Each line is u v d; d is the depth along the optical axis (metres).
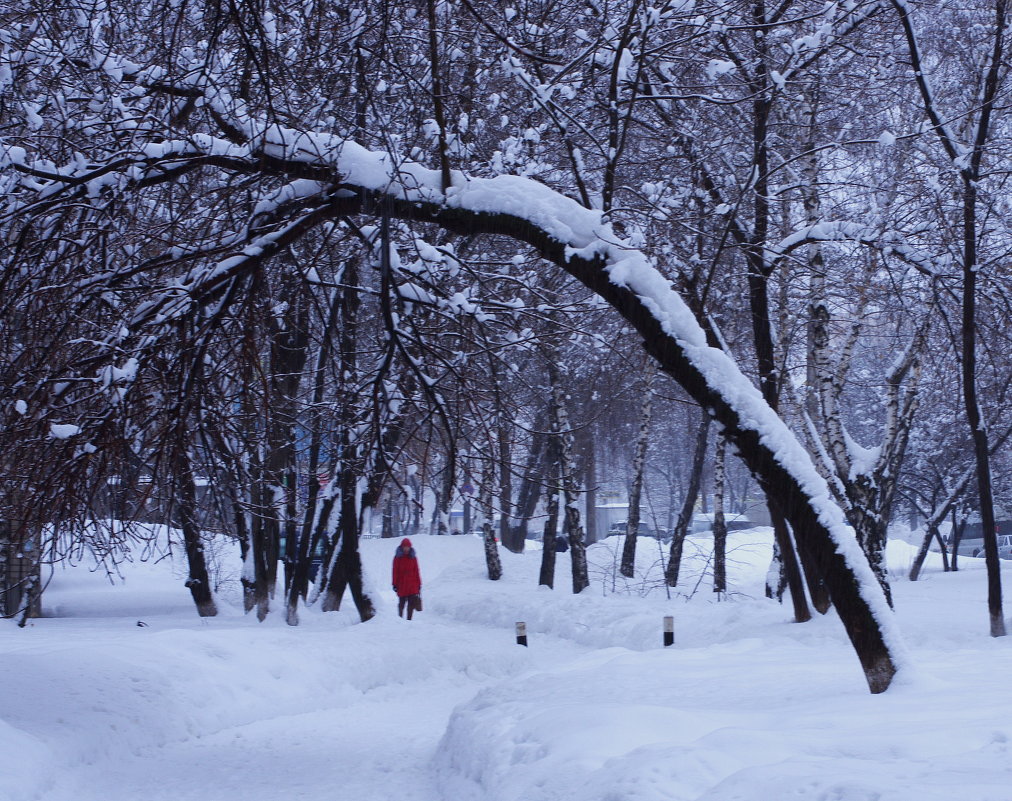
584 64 14.98
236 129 11.57
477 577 34.72
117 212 11.58
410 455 13.69
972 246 16.38
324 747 12.83
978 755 6.17
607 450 51.66
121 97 11.64
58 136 11.64
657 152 18.00
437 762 11.18
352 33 11.57
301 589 24.42
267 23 11.27
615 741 7.78
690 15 14.48
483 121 16.39
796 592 17.73
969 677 10.61
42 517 10.90
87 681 13.02
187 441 11.52
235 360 11.84
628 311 10.83
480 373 13.70
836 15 16.36
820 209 20.09
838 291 20.20
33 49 11.18
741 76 16.55
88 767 10.73
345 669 17.64
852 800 5.09
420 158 14.34
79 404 11.11
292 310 14.02
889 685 9.93
